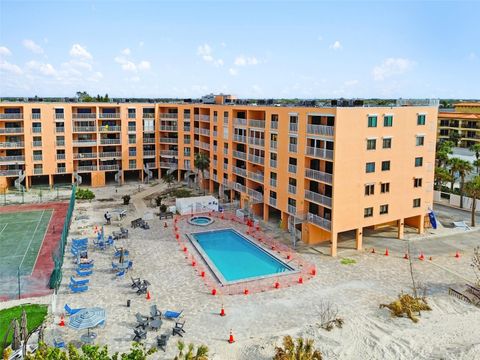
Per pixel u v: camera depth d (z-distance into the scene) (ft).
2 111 272.92
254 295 133.18
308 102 201.57
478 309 122.42
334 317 117.60
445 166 263.29
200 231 196.34
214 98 299.17
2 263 161.07
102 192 277.23
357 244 172.24
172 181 297.53
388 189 175.52
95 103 286.05
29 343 104.99
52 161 281.54
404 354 98.17
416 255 166.81
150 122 304.50
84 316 106.83
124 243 179.83
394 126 171.53
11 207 241.55
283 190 192.44
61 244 162.40
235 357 100.22
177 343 105.60
